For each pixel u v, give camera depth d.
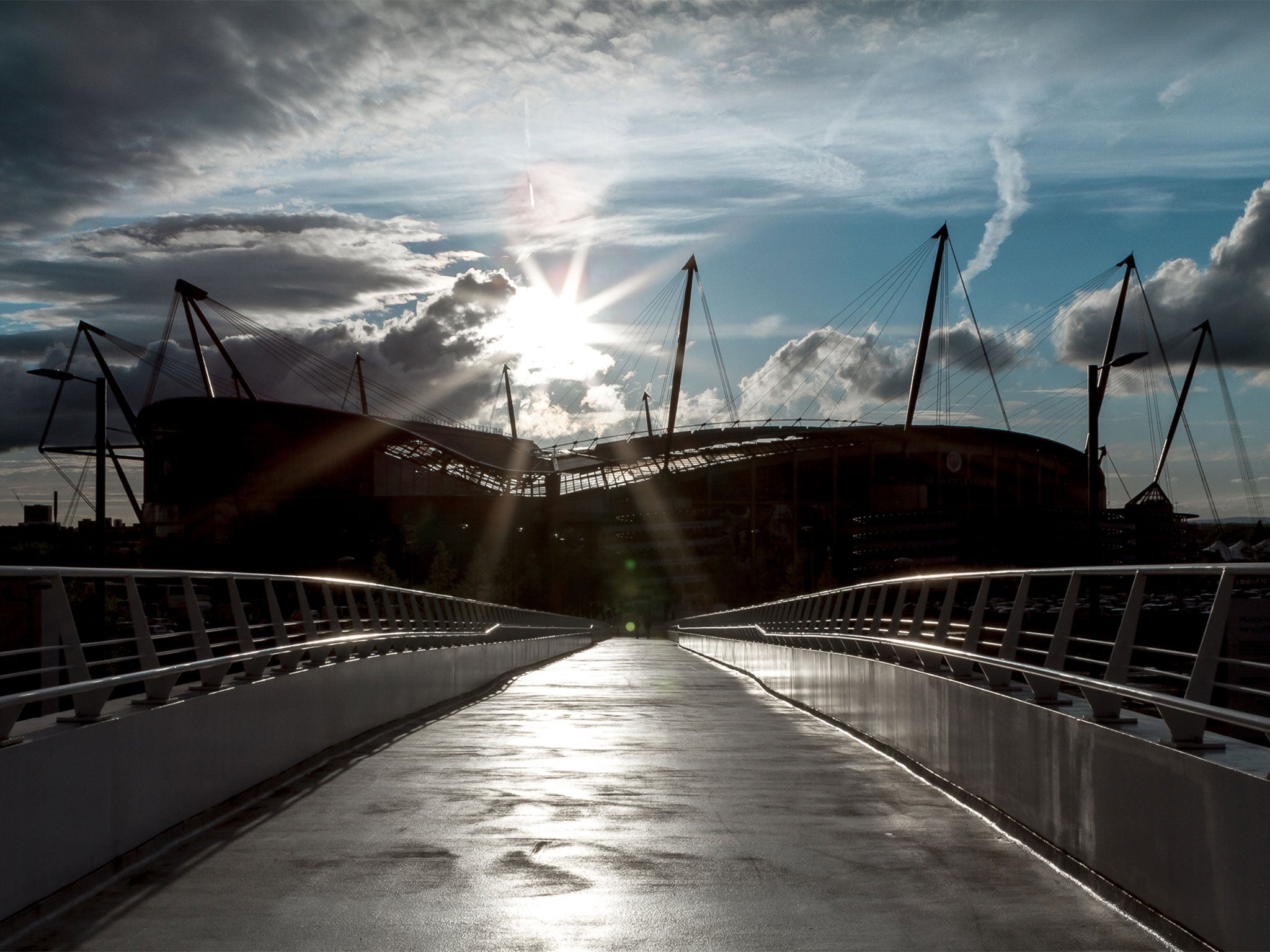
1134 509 125.69
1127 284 92.69
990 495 184.62
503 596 116.75
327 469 154.12
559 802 10.02
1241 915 5.25
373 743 14.34
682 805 9.89
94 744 7.12
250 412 150.88
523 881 7.20
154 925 6.21
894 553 169.88
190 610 9.72
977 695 9.85
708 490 176.50
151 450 151.12
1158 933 6.06
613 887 7.07
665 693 23.97
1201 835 5.65
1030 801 8.38
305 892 6.93
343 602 83.88
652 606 172.00
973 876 7.38
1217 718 5.42
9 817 6.07
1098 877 7.01
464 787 10.80
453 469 164.12
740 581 163.25
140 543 152.62
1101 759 6.98
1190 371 133.38
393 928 6.17
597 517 173.25
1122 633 7.27
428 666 19.66
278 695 11.22
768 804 9.96
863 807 9.84
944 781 10.95
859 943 5.91
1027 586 9.90
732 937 6.03
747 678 30.34
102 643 7.87
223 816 9.34
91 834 7.07
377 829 8.80
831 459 180.00
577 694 23.72
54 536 79.50
